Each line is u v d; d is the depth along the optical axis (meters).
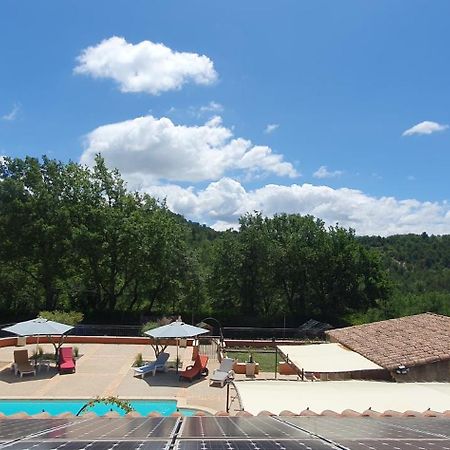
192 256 54.12
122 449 5.00
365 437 6.22
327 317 55.41
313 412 12.13
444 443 5.49
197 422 8.78
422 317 31.47
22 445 4.91
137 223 49.47
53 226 45.25
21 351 27.05
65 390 23.67
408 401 13.95
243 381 16.92
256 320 53.59
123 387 24.38
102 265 50.31
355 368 21.00
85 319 50.81
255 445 5.53
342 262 56.25
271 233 60.09
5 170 46.88
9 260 46.47
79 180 49.66
